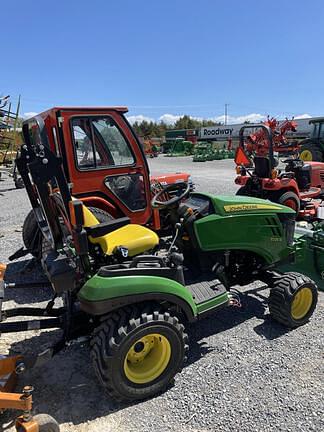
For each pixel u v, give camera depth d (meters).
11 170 15.78
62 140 4.38
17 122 16.47
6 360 2.41
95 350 2.46
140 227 3.11
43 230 3.17
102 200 4.76
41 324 2.79
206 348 3.23
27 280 4.69
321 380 2.81
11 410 2.50
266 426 2.39
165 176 5.95
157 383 2.62
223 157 25.62
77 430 2.38
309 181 8.17
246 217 3.49
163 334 2.58
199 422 2.44
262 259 3.82
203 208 3.39
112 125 4.68
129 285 2.49
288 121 14.87
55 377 2.88
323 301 4.08
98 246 2.83
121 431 2.37
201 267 3.45
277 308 3.45
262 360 3.05
